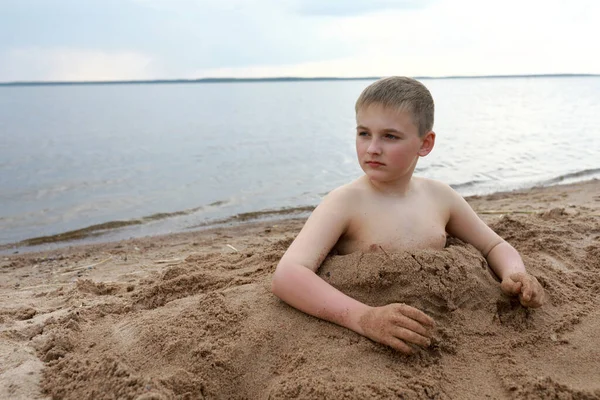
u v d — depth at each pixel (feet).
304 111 114.62
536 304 8.16
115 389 6.75
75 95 267.59
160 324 8.29
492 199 25.98
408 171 8.54
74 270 16.26
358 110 8.39
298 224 22.97
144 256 17.95
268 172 36.94
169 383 6.77
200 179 34.99
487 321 8.07
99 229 23.63
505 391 6.85
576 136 55.26
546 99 148.46
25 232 23.30
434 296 8.03
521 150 45.39
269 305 8.39
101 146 54.13
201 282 10.07
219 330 7.88
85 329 8.70
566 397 6.59
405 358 7.27
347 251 8.77
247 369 7.24
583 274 10.37
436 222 8.92
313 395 6.50
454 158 41.16
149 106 148.87
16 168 40.32
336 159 42.24
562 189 28.45
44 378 7.43
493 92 214.48
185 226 23.79
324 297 7.80
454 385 6.94
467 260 8.64
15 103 174.29
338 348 7.34
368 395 6.44
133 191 31.65
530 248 11.92
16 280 15.33
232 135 63.87
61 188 32.65
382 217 8.55
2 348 8.34
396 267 8.09
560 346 7.77
